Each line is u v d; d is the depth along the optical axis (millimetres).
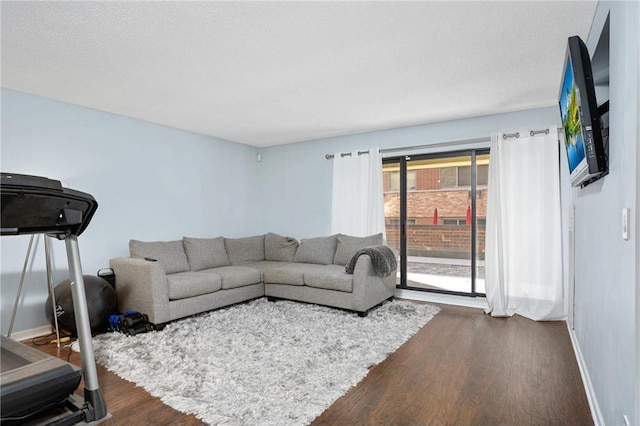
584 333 2486
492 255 3996
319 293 4168
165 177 4590
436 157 4570
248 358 2750
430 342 3109
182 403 2117
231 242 5152
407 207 4832
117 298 3777
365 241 4625
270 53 2557
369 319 3727
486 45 2463
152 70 2834
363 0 1932
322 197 5430
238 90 3312
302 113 4062
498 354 2840
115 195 4047
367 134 5008
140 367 2609
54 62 2672
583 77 1710
